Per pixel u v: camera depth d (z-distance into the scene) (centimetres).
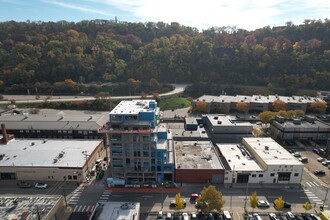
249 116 17888
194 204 8588
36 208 7194
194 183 9775
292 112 15088
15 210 7125
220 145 12038
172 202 8550
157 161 9544
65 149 11394
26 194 9200
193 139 12475
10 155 10819
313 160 11706
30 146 11694
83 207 8456
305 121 14500
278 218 7912
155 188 9444
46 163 10200
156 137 9775
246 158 10688
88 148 11488
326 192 9200
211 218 7819
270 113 15000
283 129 13475
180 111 19250
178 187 9512
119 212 7525
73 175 9988
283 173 9612
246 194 9094
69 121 14012
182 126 15138
